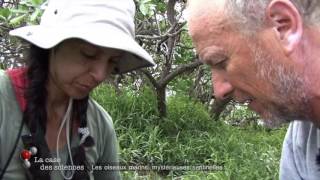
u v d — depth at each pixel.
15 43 4.06
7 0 4.73
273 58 1.21
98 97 5.43
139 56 1.67
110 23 1.66
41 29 1.67
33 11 3.20
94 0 1.67
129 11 1.73
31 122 1.70
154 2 4.65
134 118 5.36
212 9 1.26
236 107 7.13
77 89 1.69
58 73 1.67
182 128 5.60
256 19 1.20
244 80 1.27
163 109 5.57
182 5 5.17
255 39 1.22
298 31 1.18
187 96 6.30
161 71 5.74
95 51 1.64
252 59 1.23
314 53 1.20
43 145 1.71
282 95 1.24
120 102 5.42
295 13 1.17
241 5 1.21
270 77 1.23
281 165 1.64
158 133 5.25
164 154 5.02
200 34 1.29
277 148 5.51
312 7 1.18
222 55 1.27
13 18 3.38
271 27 1.20
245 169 4.70
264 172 4.66
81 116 1.79
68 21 1.65
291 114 1.28
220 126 6.00
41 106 1.71
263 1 1.19
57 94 1.74
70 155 1.79
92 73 1.66
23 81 1.71
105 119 1.92
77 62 1.65
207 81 6.66
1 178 1.69
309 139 1.52
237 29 1.23
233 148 5.34
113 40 1.61
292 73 1.21
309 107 1.25
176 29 5.11
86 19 1.64
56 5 1.69
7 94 1.69
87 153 1.82
